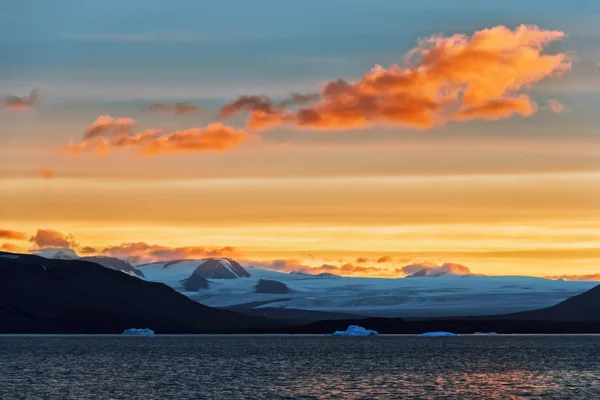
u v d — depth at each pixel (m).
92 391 161.75
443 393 161.12
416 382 180.88
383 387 170.12
